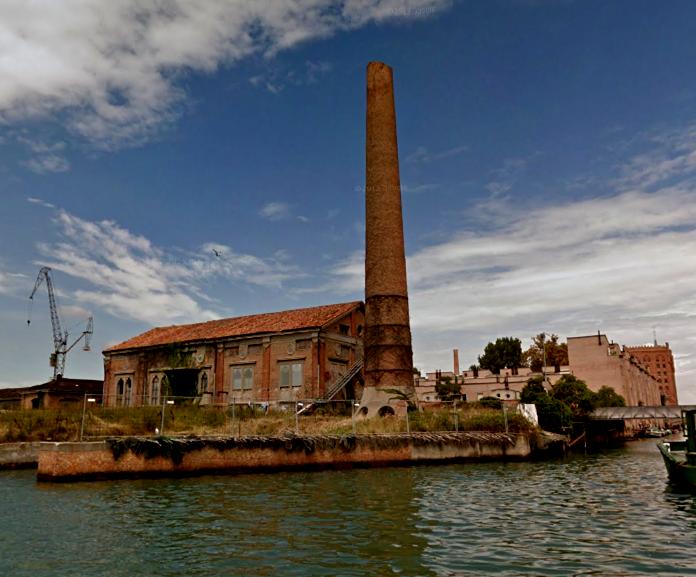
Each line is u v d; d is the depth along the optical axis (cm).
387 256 4269
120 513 1764
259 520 1658
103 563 1227
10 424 3297
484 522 1642
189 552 1307
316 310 5156
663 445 3331
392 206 4362
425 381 9188
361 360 5009
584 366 9438
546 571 1151
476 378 8706
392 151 4481
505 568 1173
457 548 1336
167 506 1886
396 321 4178
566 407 5547
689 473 2361
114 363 5784
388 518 1694
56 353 9788
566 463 3909
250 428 3431
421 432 3525
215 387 4966
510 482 2605
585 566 1186
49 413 3462
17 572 1169
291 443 2939
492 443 3594
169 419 3494
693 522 1656
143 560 1246
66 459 2423
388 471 3027
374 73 4578
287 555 1277
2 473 2891
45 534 1486
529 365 11125
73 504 1919
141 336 6100
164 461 2609
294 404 4519
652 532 1515
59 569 1188
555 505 1953
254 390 4778
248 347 4903
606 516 1748
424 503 1969
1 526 1580
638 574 1129
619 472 3189
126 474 2527
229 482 2506
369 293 4262
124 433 3266
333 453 3064
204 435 2931
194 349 5219
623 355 9781
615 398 8200
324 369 4591
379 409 4016
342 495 2142
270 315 5447
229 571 1165
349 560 1237
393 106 4591
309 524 1605
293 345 4669
